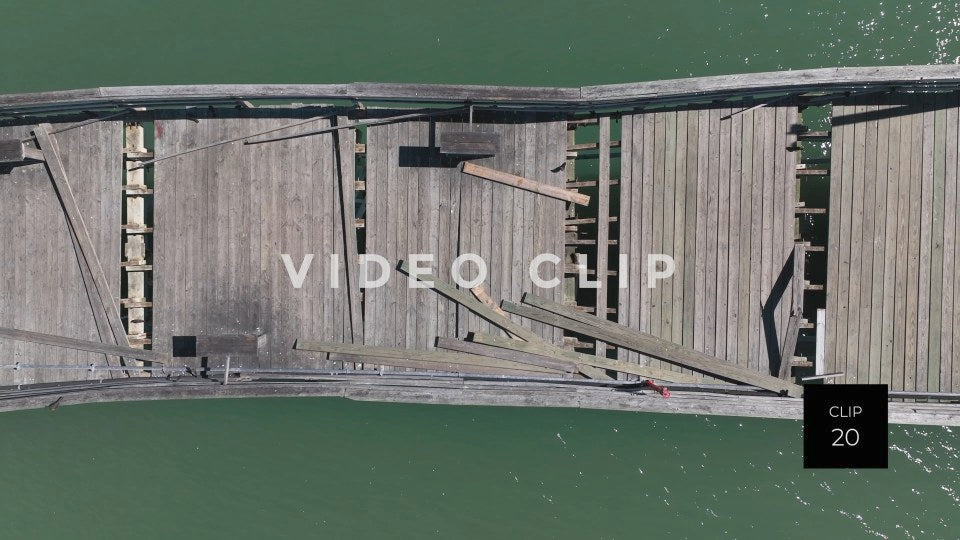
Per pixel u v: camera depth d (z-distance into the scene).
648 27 9.11
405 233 8.08
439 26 9.34
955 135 7.31
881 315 7.48
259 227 8.09
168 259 8.14
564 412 8.55
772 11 8.87
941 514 7.80
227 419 8.86
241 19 9.40
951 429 7.96
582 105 7.66
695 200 7.79
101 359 8.29
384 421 8.66
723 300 7.74
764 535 8.06
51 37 9.59
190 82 9.46
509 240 8.05
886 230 7.46
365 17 9.34
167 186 8.13
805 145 8.91
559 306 7.98
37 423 9.12
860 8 8.67
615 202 9.44
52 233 8.21
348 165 7.98
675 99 7.45
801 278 7.44
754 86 7.02
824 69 6.89
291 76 9.40
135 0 9.44
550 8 9.24
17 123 8.20
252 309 8.12
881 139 7.45
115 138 8.16
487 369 7.98
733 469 8.26
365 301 8.10
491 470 8.49
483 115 8.02
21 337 8.09
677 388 7.70
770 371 7.65
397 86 7.39
